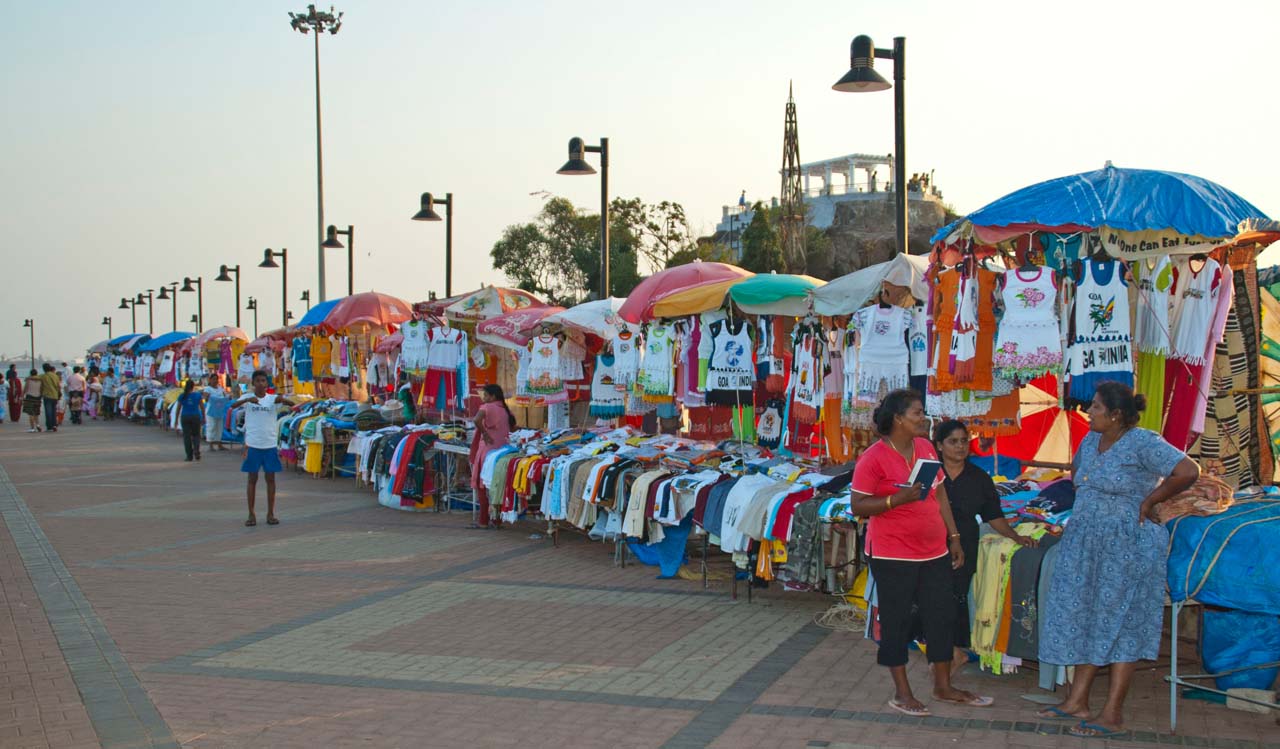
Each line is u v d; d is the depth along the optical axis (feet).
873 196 258.37
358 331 61.67
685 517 30.22
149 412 107.55
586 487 33.40
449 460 45.83
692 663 22.20
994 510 20.02
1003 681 20.80
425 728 18.31
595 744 17.43
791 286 31.22
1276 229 20.75
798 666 21.85
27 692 20.44
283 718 18.86
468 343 50.16
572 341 45.09
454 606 27.78
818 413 31.14
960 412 24.50
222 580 31.22
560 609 27.40
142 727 18.39
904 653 18.65
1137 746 16.85
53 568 33.04
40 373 108.68
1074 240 23.17
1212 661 19.01
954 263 23.80
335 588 30.09
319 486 55.42
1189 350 22.41
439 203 63.00
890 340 27.76
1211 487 18.58
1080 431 27.12
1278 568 17.12
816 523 24.63
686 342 36.63
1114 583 17.28
